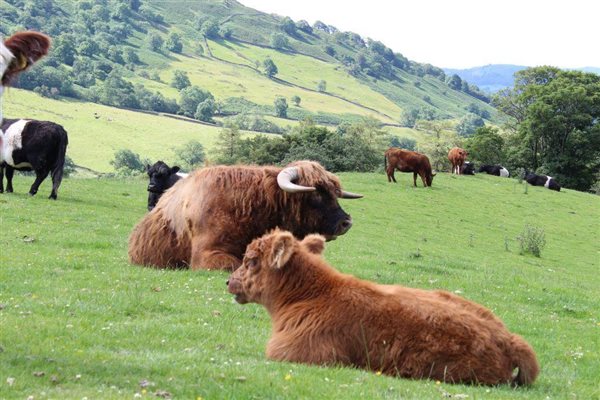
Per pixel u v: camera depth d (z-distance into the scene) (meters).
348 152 81.81
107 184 42.47
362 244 29.45
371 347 8.95
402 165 55.88
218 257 16.80
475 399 7.82
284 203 17.20
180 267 17.75
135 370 8.27
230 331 11.77
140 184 44.28
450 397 7.88
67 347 9.45
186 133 165.00
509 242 41.22
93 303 12.91
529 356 9.01
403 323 8.91
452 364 8.69
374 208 45.31
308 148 81.12
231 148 97.00
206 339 10.92
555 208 56.75
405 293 9.32
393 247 30.52
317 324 9.17
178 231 17.66
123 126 160.38
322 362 9.04
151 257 17.81
